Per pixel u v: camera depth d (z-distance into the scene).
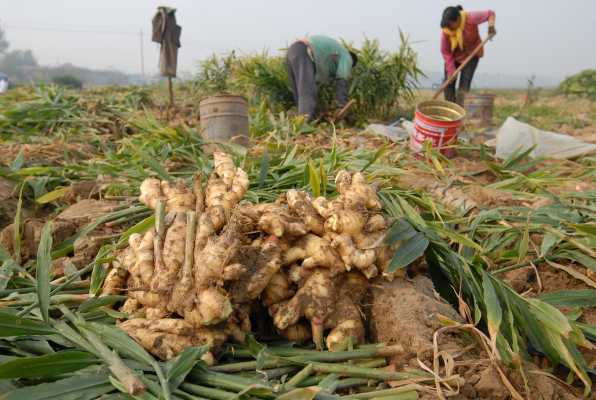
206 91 11.23
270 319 2.09
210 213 1.99
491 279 2.17
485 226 3.03
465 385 1.70
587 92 22.52
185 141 4.87
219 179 2.27
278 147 4.69
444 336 1.89
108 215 2.84
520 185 3.88
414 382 1.70
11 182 3.71
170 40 9.34
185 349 1.62
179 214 2.03
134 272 1.93
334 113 8.21
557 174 4.27
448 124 4.86
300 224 2.05
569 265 2.70
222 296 1.75
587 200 3.41
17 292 2.13
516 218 3.00
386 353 1.85
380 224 2.18
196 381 1.64
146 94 10.92
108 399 1.47
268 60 10.07
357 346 1.93
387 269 2.05
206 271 1.76
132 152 4.66
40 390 1.46
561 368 2.04
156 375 1.62
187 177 3.93
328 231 2.10
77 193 3.58
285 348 1.92
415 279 2.21
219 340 1.79
